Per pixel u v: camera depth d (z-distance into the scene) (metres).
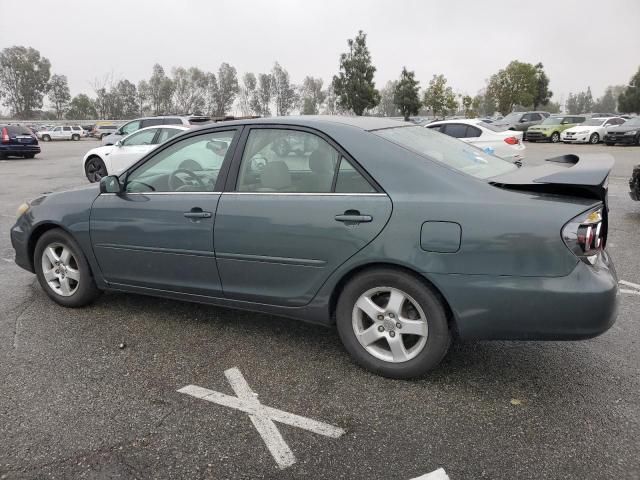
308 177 3.24
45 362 3.44
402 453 2.50
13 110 95.81
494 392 3.02
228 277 3.52
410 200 2.91
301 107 85.31
